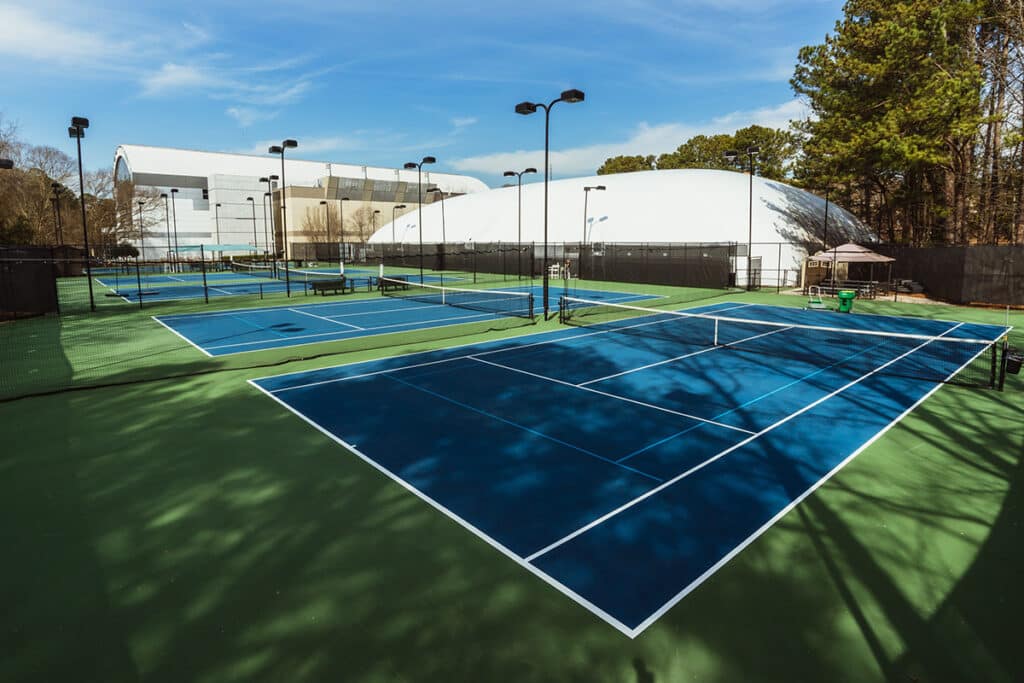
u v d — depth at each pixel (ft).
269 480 22.91
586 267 139.33
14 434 28.53
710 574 16.39
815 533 18.66
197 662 12.99
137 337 58.23
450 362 45.11
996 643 13.52
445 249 184.34
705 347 51.52
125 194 230.48
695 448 26.35
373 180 309.22
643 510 20.31
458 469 23.95
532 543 18.13
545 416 31.14
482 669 12.72
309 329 63.21
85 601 15.26
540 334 58.75
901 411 32.07
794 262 122.62
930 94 97.96
